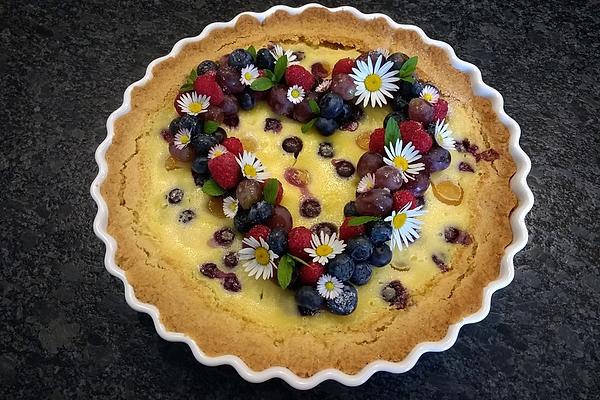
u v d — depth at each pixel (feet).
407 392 1.02
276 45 1.20
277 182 0.98
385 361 0.93
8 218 1.16
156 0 1.39
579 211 1.19
